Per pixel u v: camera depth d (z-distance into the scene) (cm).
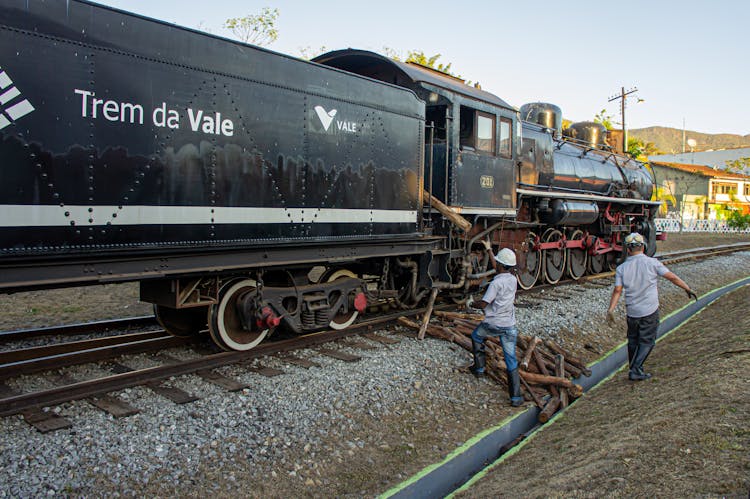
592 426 490
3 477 333
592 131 1611
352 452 433
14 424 401
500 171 927
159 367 506
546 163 1184
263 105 547
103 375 530
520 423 548
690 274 1442
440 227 841
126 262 455
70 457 361
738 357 557
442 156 825
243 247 533
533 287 1127
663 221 3800
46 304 922
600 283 1259
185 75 482
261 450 405
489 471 448
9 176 382
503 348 580
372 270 788
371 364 588
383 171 694
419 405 530
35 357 577
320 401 489
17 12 384
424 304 895
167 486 352
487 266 973
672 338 834
